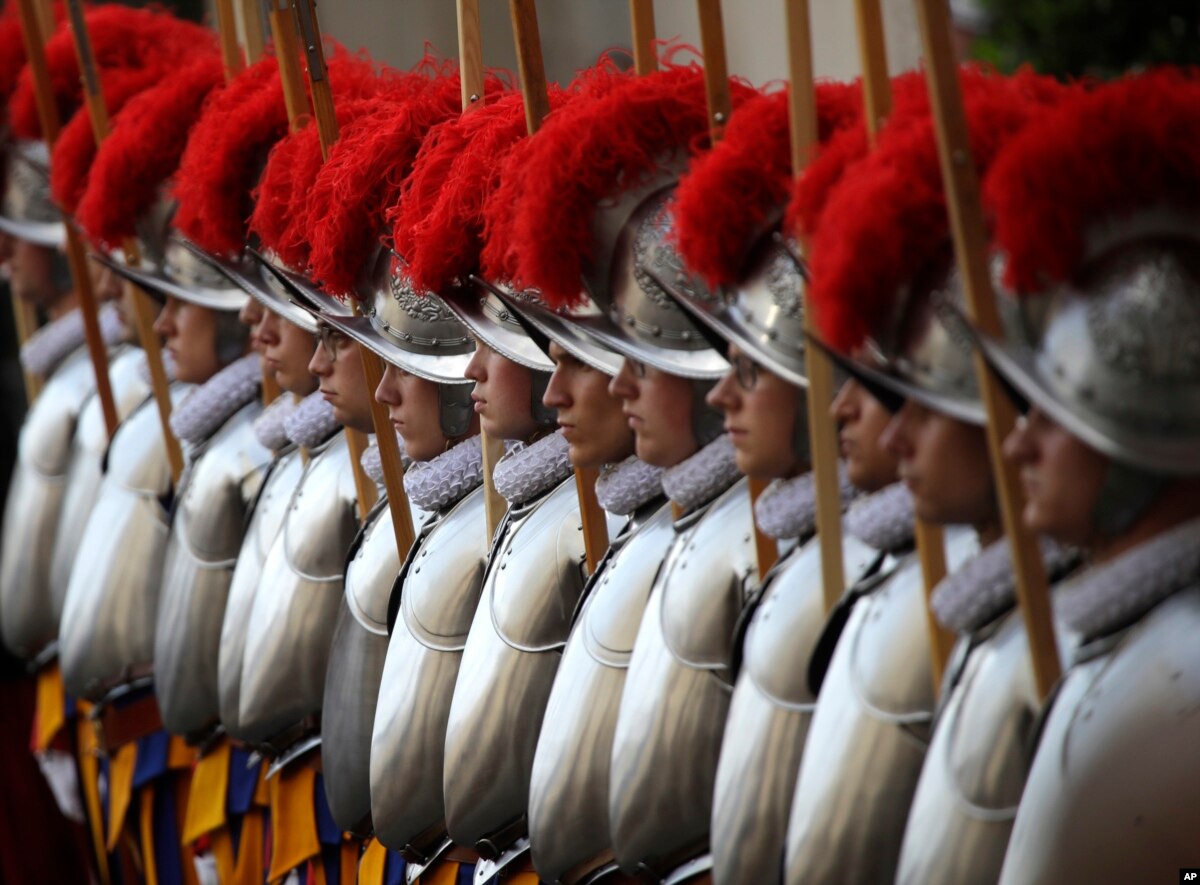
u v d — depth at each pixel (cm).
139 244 1399
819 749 745
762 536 838
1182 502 629
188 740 1432
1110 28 2017
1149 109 609
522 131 972
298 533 1273
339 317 1097
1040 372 610
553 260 873
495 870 1038
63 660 1554
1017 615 686
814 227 731
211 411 1416
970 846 675
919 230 670
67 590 1650
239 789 1420
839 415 749
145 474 1555
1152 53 2003
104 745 1542
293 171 1134
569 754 931
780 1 2078
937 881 679
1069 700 640
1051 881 631
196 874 1530
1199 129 606
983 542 722
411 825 1105
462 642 1096
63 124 1630
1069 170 605
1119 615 632
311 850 1295
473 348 1094
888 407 720
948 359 665
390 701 1107
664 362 859
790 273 780
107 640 1531
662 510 944
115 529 1551
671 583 878
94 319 1585
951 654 710
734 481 880
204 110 1343
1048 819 634
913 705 726
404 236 1018
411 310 1079
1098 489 625
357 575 1190
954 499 687
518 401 1014
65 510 1748
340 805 1194
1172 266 596
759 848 792
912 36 1994
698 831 868
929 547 708
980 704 680
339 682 1190
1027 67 741
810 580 793
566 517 1027
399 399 1101
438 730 1092
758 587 834
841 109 812
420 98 1084
